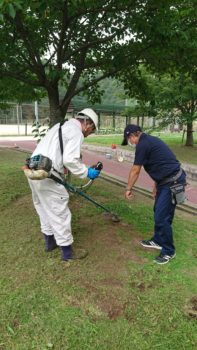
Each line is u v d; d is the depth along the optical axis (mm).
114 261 3686
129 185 3793
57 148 3389
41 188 3395
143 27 4301
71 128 3381
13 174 7824
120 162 11805
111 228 4469
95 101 6500
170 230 3697
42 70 4992
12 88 6668
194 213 5758
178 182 3611
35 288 3260
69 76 5363
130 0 4258
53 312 2939
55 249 3969
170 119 14578
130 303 3033
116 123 36875
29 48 4750
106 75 5504
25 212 5074
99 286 3264
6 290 3234
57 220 3527
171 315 2885
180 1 4406
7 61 4973
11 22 4168
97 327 2768
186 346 2584
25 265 3660
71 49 5254
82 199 5562
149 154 3629
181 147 15922
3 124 30469
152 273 3480
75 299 3100
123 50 5047
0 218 4934
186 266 3656
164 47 4676
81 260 3707
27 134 29938
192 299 3070
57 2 3883
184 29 4336
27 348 2564
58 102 5270
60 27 4805
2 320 2850
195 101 14039
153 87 12836
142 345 2594
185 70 5500
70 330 2736
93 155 13766
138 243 4109
